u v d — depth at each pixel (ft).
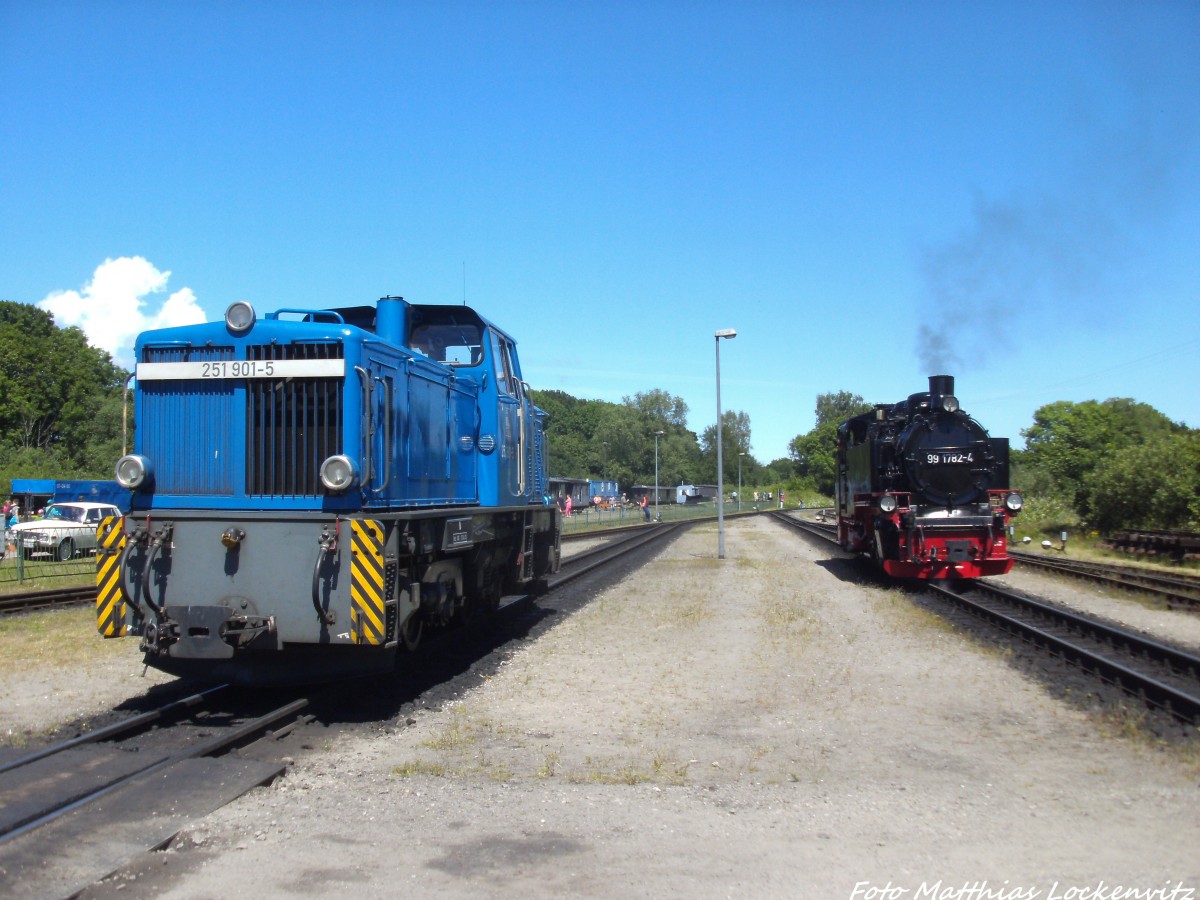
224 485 24.88
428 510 28.76
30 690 26.55
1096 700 26.18
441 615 31.78
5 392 172.14
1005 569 52.65
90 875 13.39
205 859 14.24
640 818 16.42
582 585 58.44
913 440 53.67
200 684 27.20
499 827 15.87
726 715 24.76
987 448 53.11
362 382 24.64
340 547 23.09
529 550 42.09
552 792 17.95
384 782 18.57
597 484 254.68
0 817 15.37
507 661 32.53
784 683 28.66
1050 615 42.01
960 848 15.12
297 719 23.53
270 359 24.85
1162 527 88.84
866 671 30.40
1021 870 14.25
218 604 23.47
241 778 17.89
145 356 25.86
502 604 47.44
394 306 32.94
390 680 28.63
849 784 18.72
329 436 24.49
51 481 118.93
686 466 353.10
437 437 31.32
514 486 39.52
